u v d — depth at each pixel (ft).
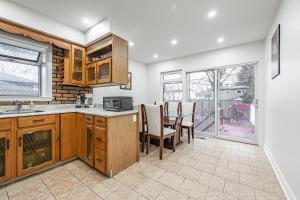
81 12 7.63
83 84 9.57
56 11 7.55
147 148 8.91
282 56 6.28
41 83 8.86
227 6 6.92
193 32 9.58
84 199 4.93
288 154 5.41
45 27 7.86
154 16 7.82
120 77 8.39
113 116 6.45
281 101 6.41
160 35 10.01
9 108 7.11
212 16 7.75
